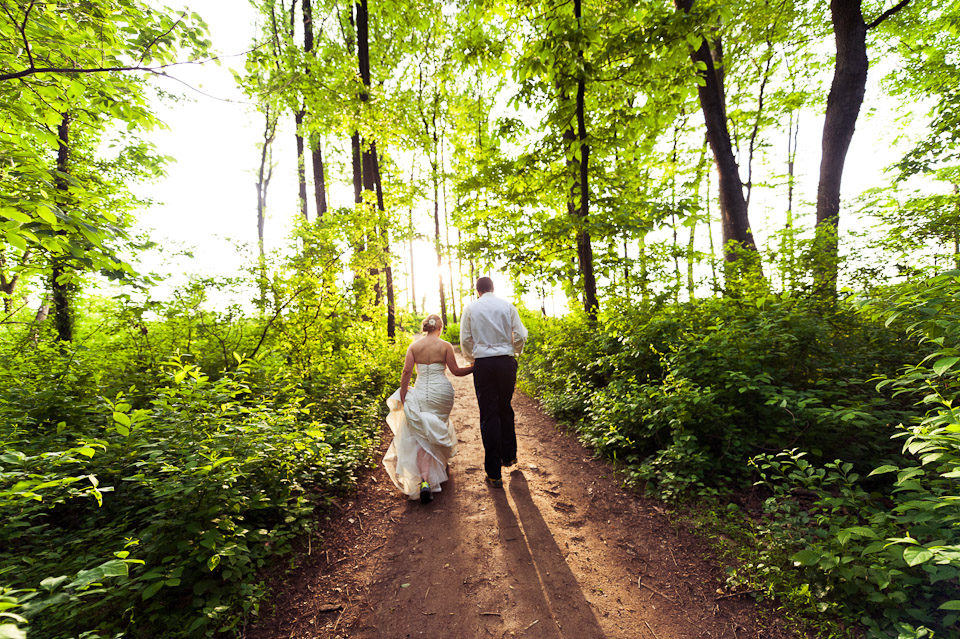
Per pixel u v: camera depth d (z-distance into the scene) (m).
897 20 8.08
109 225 2.61
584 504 3.09
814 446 2.86
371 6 9.14
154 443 2.52
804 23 9.47
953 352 1.66
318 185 11.02
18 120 3.04
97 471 2.45
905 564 1.73
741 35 9.16
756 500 2.73
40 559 2.03
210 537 2.01
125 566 1.31
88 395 3.65
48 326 4.91
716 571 2.21
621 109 6.11
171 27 2.62
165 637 1.72
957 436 1.48
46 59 2.63
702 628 1.86
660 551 2.44
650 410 3.59
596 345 5.47
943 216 4.45
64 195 2.62
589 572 2.32
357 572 2.40
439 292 19.05
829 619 1.76
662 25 5.14
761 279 4.82
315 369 5.37
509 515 2.98
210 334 5.28
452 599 2.16
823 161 6.34
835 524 2.13
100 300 6.11
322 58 8.18
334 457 3.47
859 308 2.27
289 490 2.81
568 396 5.32
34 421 2.91
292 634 1.91
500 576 2.33
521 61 5.77
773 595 1.95
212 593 1.97
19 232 2.08
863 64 5.96
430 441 3.25
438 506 3.17
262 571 2.29
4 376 3.64
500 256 7.34
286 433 2.92
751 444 3.11
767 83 11.80
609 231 5.73
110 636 1.67
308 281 5.57
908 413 2.73
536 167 7.18
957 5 7.41
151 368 4.61
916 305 1.98
